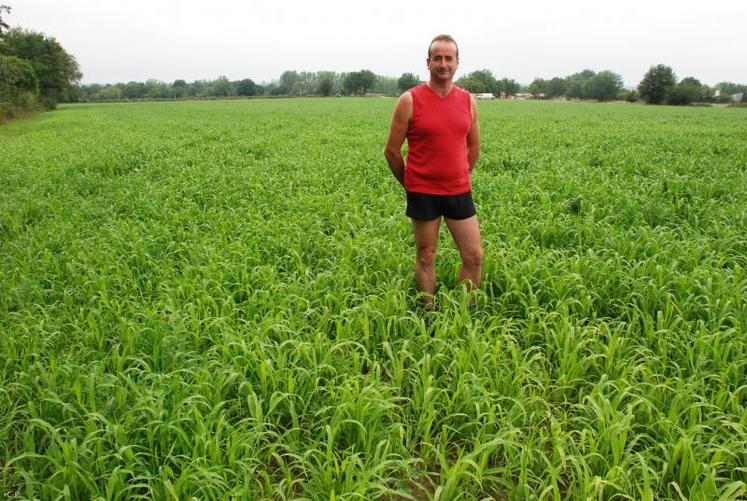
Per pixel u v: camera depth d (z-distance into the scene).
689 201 7.71
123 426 2.84
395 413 3.20
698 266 4.86
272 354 3.55
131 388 3.19
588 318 4.31
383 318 4.11
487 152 13.26
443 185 4.07
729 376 3.34
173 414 2.96
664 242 5.52
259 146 15.64
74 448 2.63
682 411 2.98
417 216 4.21
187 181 9.77
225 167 11.57
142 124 28.50
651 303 4.34
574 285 4.54
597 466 2.80
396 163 4.36
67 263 5.35
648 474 2.53
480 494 2.79
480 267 4.47
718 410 3.02
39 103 54.06
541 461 2.83
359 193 8.68
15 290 4.68
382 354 3.96
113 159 12.84
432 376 3.27
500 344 3.63
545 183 8.94
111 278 5.07
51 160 13.50
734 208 6.69
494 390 3.33
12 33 62.16
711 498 2.46
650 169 10.19
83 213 7.70
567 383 3.44
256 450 2.93
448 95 3.98
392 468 2.77
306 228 6.73
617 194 7.70
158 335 3.84
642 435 2.84
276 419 3.29
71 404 3.13
